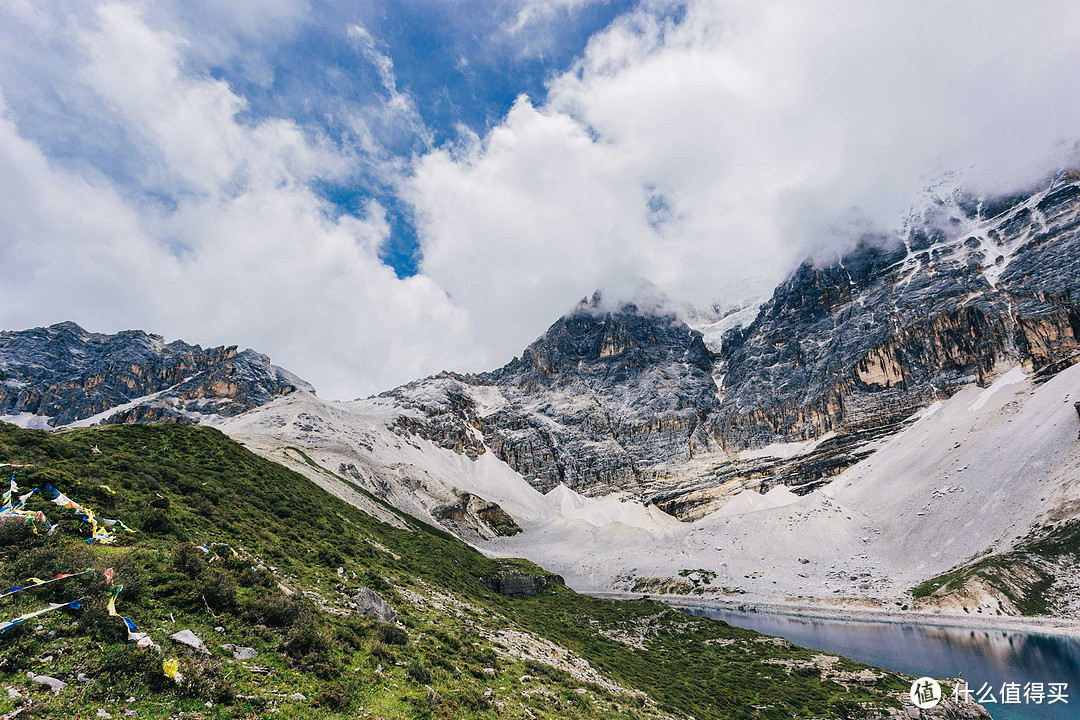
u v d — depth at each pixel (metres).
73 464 37.97
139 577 22.28
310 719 18.23
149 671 16.91
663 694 53.28
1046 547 127.19
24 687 14.35
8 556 21.08
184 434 64.62
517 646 43.50
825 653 77.62
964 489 172.50
